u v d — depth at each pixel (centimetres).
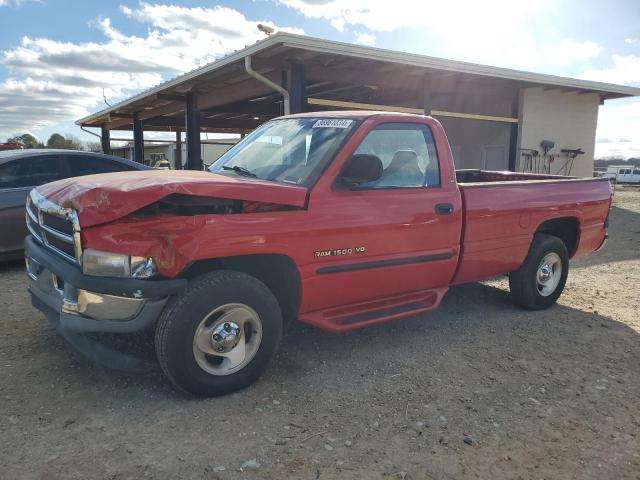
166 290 331
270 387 381
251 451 301
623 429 338
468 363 434
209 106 1561
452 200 468
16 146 2108
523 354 457
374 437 320
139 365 349
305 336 485
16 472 275
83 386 371
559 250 584
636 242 1074
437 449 310
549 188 563
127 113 2027
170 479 274
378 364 427
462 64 1232
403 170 446
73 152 787
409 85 1309
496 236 510
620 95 1869
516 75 1390
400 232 432
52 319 381
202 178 363
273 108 1789
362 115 437
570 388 394
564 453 310
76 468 280
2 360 409
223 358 363
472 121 1862
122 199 320
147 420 330
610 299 641
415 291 468
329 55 1038
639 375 420
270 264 390
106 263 325
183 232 334
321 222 388
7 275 691
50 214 369
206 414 340
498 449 312
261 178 421
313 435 320
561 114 1772
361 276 416
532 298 570
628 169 4834
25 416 330
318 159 408
